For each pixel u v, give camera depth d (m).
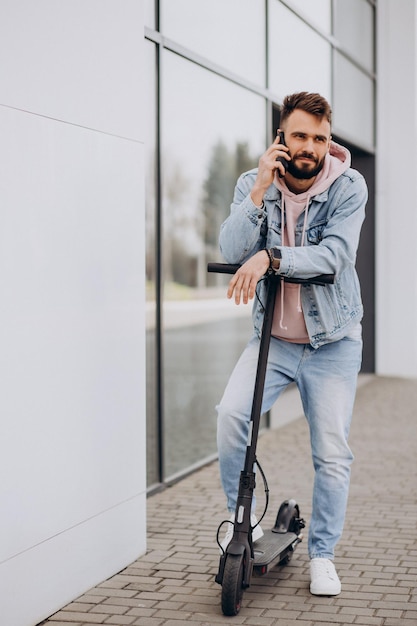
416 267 13.29
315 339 4.33
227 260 4.36
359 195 4.23
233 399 4.40
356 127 12.28
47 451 4.17
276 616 4.14
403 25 13.05
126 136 4.77
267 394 4.46
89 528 4.53
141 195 4.92
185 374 7.83
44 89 4.10
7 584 3.92
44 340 4.12
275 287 4.23
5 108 3.84
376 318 13.46
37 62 4.05
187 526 5.71
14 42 3.89
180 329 7.88
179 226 7.73
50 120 4.14
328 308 4.30
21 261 3.95
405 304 13.38
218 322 8.55
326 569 4.42
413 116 13.11
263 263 4.05
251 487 4.20
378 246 13.37
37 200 4.05
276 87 9.38
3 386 3.86
